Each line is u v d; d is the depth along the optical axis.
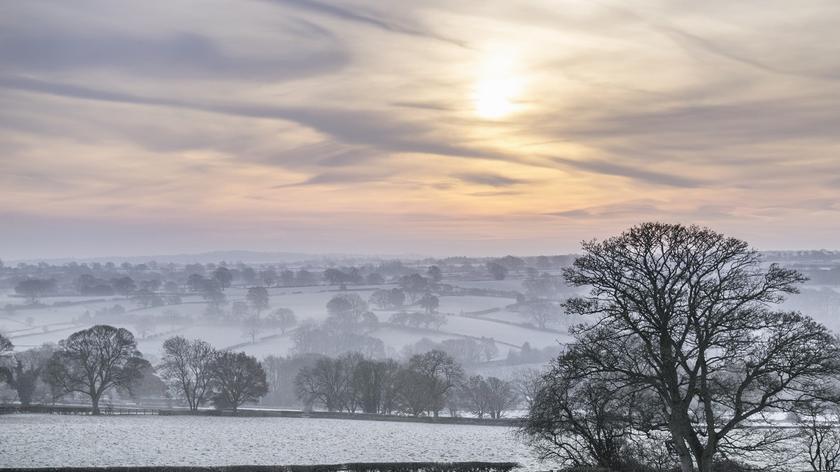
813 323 37.38
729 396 38.28
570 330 42.56
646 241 39.59
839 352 36.34
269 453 72.56
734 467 40.69
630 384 39.06
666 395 38.53
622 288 40.06
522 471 57.53
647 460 45.19
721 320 37.56
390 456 70.25
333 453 72.62
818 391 37.38
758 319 37.53
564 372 41.44
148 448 75.00
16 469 57.75
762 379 37.34
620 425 43.06
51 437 82.56
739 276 38.97
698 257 39.25
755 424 63.62
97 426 95.56
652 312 39.00
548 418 45.56
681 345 38.38
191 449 74.94
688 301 38.62
